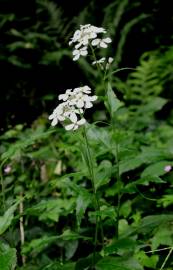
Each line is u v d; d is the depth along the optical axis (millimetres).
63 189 1287
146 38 2791
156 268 1058
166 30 2887
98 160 1312
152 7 2881
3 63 2510
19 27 2822
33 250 1109
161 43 2812
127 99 2262
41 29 2770
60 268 954
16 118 2418
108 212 949
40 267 1031
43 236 1188
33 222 1293
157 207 1235
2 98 2439
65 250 1198
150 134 1658
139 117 1868
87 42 1009
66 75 2582
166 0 2900
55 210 1203
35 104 2469
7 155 972
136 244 906
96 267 902
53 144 1609
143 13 2703
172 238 1029
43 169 1495
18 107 2451
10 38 2711
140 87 2393
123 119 1859
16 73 2527
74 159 1477
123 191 1026
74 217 1279
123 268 884
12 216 893
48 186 1365
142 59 2670
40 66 2545
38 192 1348
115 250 900
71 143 1507
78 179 1365
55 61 2498
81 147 970
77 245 1166
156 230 1048
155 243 1031
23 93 2502
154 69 2369
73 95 950
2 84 2490
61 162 1500
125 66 2711
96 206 967
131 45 2754
